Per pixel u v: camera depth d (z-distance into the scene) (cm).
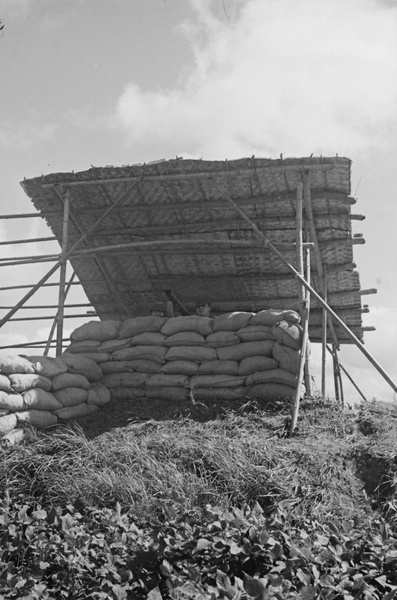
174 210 1202
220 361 1012
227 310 1363
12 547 578
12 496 749
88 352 1068
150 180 1130
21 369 912
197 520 611
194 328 1038
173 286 1342
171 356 1025
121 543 574
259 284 1312
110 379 1048
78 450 802
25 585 526
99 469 768
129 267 1325
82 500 689
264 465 788
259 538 530
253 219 1190
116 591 493
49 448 820
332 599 481
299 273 1038
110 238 1284
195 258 1284
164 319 1065
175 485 744
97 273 1338
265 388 993
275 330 998
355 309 1362
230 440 823
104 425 960
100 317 1417
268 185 1116
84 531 619
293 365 984
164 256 1295
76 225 1246
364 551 556
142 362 1040
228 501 742
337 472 802
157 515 711
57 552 561
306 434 892
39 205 1240
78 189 1192
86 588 541
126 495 731
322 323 1299
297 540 555
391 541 564
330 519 725
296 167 1066
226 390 1002
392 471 812
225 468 771
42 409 929
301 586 509
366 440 884
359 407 990
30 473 776
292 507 738
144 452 790
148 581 527
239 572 534
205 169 1102
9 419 869
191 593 467
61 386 964
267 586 475
